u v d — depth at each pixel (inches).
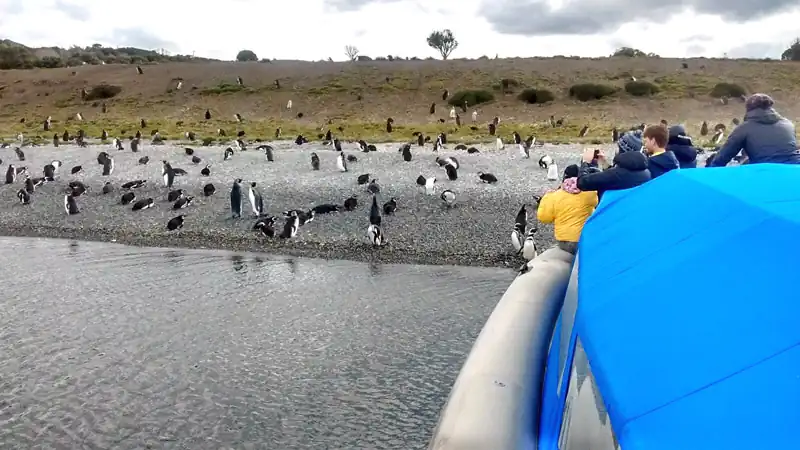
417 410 394.6
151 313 573.6
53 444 360.2
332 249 809.5
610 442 105.3
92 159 1471.5
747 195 149.4
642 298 126.6
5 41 5029.5
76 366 456.8
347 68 3147.1
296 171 1251.8
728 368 91.1
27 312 575.8
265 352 481.7
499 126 2126.0
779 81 2623.0
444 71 2997.0
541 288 258.2
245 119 2551.7
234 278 693.9
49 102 2972.4
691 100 2380.7
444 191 965.8
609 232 182.1
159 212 1008.2
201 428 376.5
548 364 195.0
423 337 510.0
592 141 1662.2
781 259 111.5
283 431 373.4
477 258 757.9
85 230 931.3
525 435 170.4
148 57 4847.4
